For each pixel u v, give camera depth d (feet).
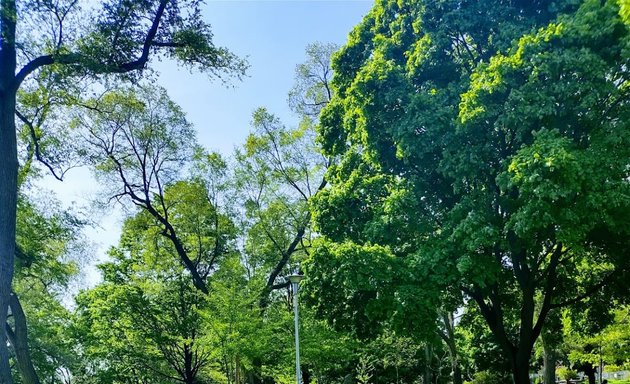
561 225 36.04
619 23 36.19
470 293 51.08
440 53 45.91
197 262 85.40
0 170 37.55
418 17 46.80
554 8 41.65
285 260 83.51
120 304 72.95
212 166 85.76
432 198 48.21
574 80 37.01
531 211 36.45
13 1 38.40
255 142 83.35
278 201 83.82
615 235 44.47
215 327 60.03
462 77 45.03
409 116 42.98
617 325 67.92
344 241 49.39
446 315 74.84
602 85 36.99
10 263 37.27
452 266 41.55
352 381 92.38
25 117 57.72
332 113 58.75
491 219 41.65
